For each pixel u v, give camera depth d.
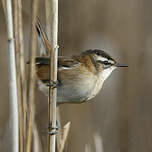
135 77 13.16
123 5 13.59
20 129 7.16
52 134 7.42
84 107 12.25
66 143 8.76
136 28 13.49
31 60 7.12
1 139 10.38
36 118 11.62
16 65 7.20
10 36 6.95
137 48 13.38
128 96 12.97
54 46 7.42
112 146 12.08
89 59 9.12
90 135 11.73
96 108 12.59
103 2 13.41
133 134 12.48
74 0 13.16
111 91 12.95
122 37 13.38
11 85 7.00
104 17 13.36
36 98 11.91
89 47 12.82
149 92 13.03
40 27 8.33
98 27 13.28
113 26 13.38
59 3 13.04
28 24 10.99
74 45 12.83
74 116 11.91
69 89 8.79
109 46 12.98
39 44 8.48
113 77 13.14
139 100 12.96
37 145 8.60
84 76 8.89
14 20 7.18
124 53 13.24
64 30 12.91
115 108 12.76
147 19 13.59
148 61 13.28
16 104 7.04
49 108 7.50
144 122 12.67
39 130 11.18
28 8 10.91
